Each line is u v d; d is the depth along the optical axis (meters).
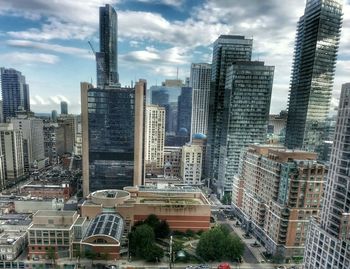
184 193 192.00
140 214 171.38
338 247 101.50
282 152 153.12
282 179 148.62
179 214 172.25
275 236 149.88
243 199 197.88
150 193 190.38
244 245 152.62
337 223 105.06
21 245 147.00
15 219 170.50
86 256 143.00
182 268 138.62
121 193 187.12
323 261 109.81
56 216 146.12
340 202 104.56
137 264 140.88
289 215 142.75
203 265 141.25
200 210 173.00
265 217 164.25
